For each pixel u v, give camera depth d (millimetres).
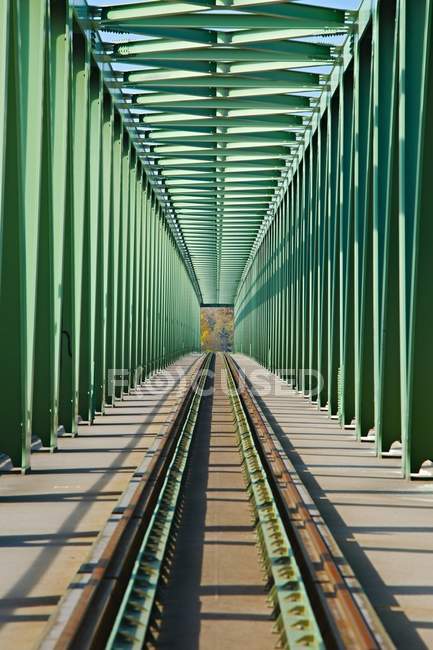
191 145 27781
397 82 11789
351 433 16578
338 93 19156
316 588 5512
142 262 32094
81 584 5645
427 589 6215
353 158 16328
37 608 5602
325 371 21797
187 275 77125
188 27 16875
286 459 12258
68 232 14961
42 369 13562
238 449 14742
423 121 10562
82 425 17750
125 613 5031
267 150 28578
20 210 10703
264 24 16719
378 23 13359
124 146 25719
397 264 12648
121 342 24672
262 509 8430
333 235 19828
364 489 10445
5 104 9734
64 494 9828
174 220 48625
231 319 174500
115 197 23641
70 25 14250
